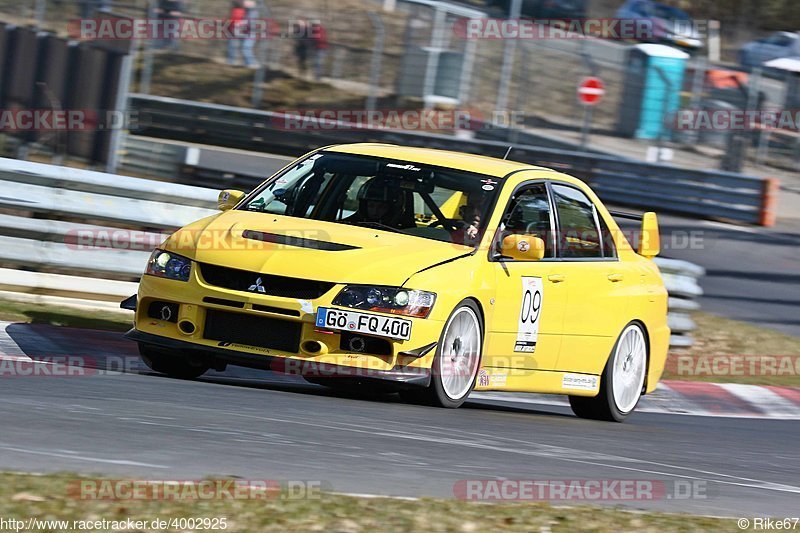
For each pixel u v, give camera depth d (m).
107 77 55.12
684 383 36.50
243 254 22.31
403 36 99.38
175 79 93.31
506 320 24.05
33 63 57.00
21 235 30.80
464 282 22.67
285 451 16.31
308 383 26.95
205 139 83.06
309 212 24.52
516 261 24.48
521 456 18.95
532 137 85.62
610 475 18.45
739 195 75.25
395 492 14.80
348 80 96.44
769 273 60.25
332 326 21.44
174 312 22.47
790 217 79.81
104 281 31.83
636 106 91.06
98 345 26.69
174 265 22.66
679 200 76.00
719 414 33.62
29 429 15.52
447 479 16.05
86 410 17.56
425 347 21.83
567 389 26.61
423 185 24.88
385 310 21.53
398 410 21.83
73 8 72.38
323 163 25.69
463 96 89.25
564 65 94.06
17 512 11.66
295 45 96.88
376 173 25.16
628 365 28.66
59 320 28.69
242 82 95.00
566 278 25.84
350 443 17.62
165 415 17.98
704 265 60.06
